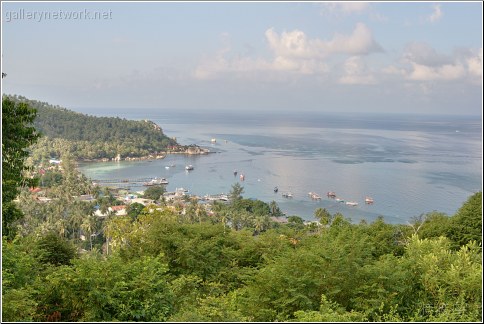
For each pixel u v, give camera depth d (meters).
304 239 22.81
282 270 13.48
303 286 12.79
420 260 14.86
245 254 22.14
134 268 13.58
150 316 12.45
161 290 13.44
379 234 23.97
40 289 13.17
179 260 19.67
